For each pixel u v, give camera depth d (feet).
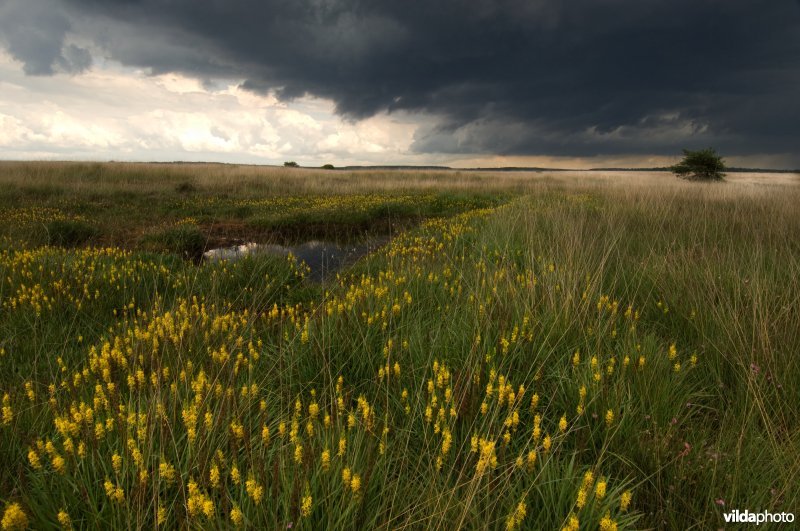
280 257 24.67
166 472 5.65
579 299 12.01
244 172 88.28
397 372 9.05
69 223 35.24
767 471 7.08
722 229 23.70
